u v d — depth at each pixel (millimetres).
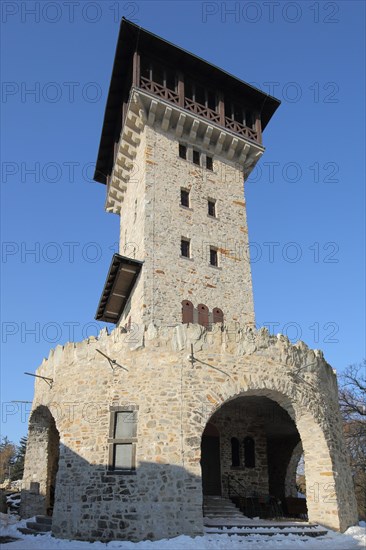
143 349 15266
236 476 19281
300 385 16000
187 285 21359
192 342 15055
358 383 29875
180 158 24359
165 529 12812
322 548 12234
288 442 23734
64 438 15367
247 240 24500
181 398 14336
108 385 15281
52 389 16812
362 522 17359
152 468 13562
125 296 23500
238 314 22219
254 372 15297
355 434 28344
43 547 12531
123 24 23047
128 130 24766
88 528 13562
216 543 12320
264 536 13258
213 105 27047
